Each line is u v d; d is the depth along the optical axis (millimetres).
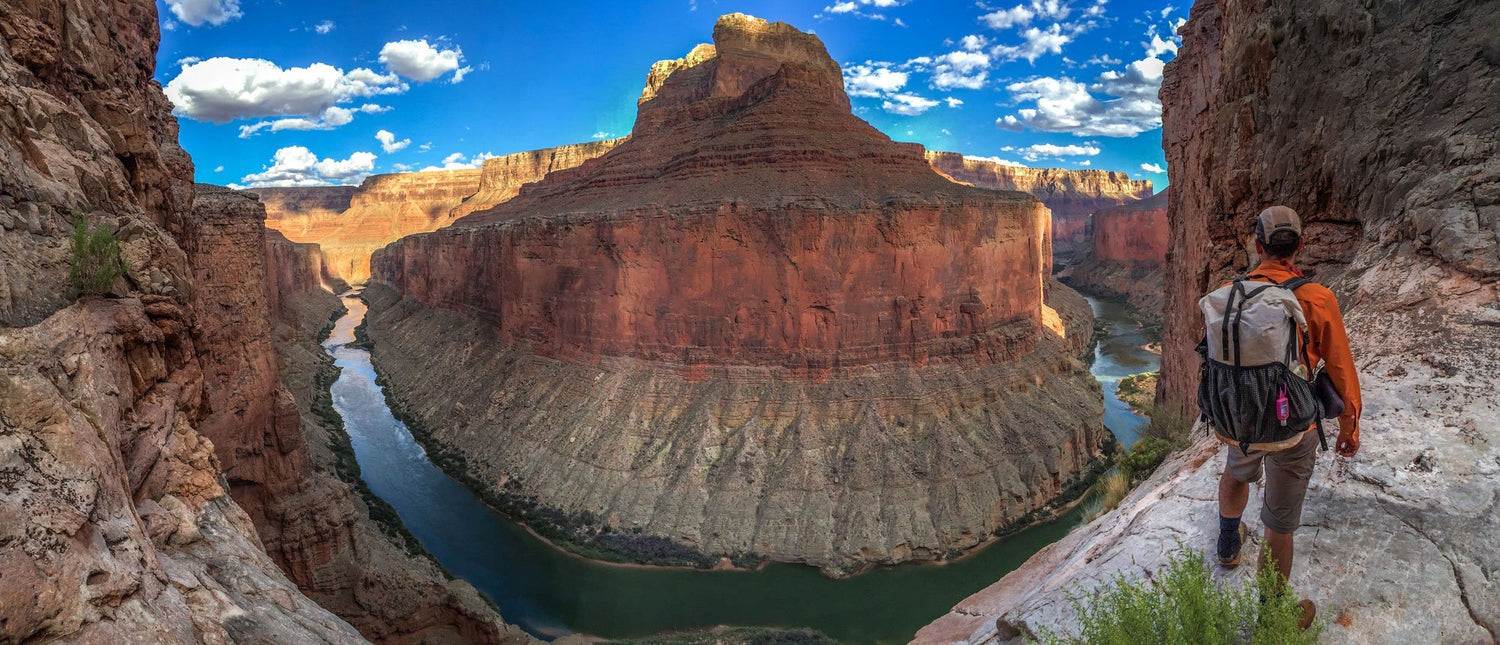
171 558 7289
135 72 17016
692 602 36438
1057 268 192500
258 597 7863
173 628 5879
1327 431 5117
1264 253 4473
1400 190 7461
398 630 26203
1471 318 5309
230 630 6605
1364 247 7516
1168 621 3998
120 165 10781
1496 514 3992
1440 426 4641
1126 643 3955
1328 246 9219
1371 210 8031
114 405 7621
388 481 51562
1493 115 6781
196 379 10844
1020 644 5691
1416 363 5293
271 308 70125
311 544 27219
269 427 27672
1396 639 3709
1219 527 4914
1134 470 12320
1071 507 44625
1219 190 13219
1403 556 4031
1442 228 5988
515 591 37625
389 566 29484
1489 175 6000
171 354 10281
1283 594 3752
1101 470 48656
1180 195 28156
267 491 26953
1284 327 3986
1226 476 4402
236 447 25891
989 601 8125
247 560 8586
